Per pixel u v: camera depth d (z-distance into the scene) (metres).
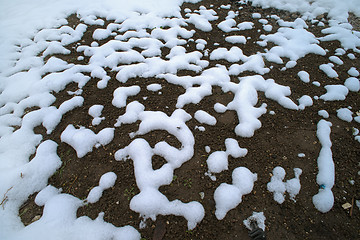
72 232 1.87
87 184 2.20
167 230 1.92
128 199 2.09
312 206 2.04
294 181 2.17
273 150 2.42
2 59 3.52
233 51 3.54
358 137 2.50
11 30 4.00
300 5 4.39
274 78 3.17
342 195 2.11
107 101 2.90
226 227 1.93
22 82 3.17
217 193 2.08
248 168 2.28
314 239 1.87
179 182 2.19
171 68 3.25
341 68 3.27
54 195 2.13
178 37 3.88
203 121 2.65
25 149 2.45
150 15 4.29
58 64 3.36
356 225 1.94
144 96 2.95
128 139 2.50
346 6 4.20
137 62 3.43
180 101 2.83
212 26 4.12
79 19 4.32
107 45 3.58
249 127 2.54
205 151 2.40
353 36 3.68
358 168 2.29
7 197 2.07
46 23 4.15
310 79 3.13
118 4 4.57
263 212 2.00
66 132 2.54
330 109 2.79
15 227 1.93
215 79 3.12
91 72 3.23
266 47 3.67
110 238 1.87
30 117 2.71
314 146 2.45
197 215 1.95
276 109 2.81
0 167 2.27
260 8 4.56
